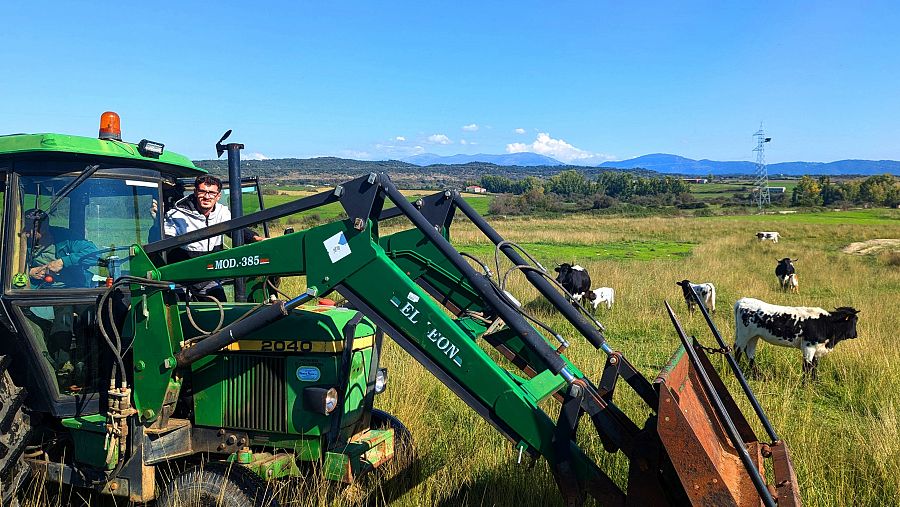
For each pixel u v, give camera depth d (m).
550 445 3.54
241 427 4.48
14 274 4.33
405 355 8.14
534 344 3.53
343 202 3.78
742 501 3.29
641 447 3.36
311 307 4.82
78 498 4.78
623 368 3.91
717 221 58.44
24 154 4.31
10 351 4.44
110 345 4.08
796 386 8.08
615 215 78.00
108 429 4.16
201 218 5.41
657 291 16.17
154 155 4.75
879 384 7.98
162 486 4.37
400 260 5.34
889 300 14.54
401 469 4.94
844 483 5.02
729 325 11.89
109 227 4.60
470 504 4.78
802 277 20.03
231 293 5.82
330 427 4.31
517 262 4.71
